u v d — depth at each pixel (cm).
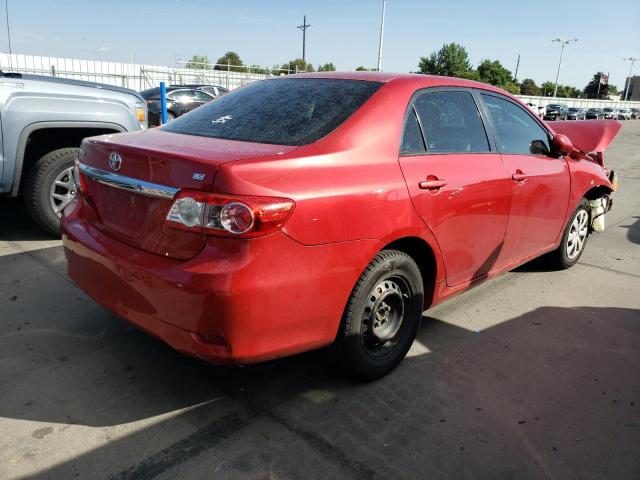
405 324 291
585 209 467
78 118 466
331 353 264
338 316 246
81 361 290
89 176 268
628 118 5734
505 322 365
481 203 315
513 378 294
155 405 255
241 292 209
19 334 313
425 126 292
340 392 272
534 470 224
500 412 262
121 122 493
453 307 387
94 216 270
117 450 224
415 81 299
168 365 290
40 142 485
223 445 229
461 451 232
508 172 339
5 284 380
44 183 461
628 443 244
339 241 235
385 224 253
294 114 272
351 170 244
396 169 263
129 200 245
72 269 277
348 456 226
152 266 225
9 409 247
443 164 291
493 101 354
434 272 300
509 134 360
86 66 2739
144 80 2908
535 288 431
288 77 325
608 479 221
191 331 218
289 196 217
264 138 254
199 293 210
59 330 321
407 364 303
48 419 242
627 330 361
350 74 311
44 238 486
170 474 212
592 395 281
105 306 257
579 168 431
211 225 210
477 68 7481
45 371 278
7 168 432
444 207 287
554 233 424
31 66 2588
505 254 362
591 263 502
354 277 245
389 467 221
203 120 291
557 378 296
